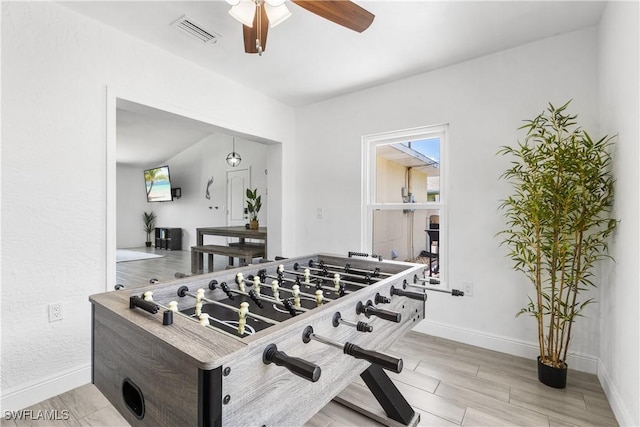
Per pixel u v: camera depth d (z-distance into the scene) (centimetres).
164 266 570
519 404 173
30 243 175
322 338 91
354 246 321
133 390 91
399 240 299
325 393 99
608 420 160
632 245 145
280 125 347
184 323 86
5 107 165
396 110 290
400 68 266
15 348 170
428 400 177
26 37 172
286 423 85
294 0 138
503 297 237
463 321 255
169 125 605
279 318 118
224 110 283
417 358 227
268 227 371
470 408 170
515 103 232
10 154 167
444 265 270
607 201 176
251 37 172
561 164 179
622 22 158
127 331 90
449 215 261
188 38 221
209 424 65
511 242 222
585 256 185
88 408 171
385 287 136
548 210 184
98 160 201
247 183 657
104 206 204
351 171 322
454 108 258
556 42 217
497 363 219
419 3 182
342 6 142
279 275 175
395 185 303
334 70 269
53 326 183
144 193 906
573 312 187
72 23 189
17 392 169
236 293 143
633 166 144
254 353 75
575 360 210
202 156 750
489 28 208
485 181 244
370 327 98
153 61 230
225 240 699
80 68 193
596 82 204
